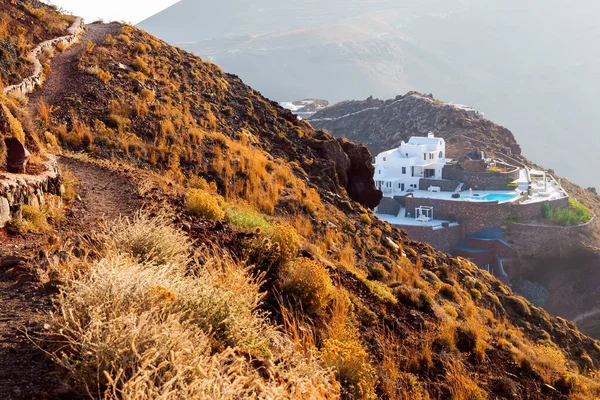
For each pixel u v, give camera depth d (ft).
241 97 105.81
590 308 217.36
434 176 283.38
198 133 73.56
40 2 119.55
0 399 12.82
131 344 13.33
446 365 33.06
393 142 416.26
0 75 68.13
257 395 14.28
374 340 32.04
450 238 230.07
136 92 81.20
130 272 17.30
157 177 52.13
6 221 26.91
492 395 33.09
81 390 13.47
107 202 37.55
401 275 54.60
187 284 18.99
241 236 35.01
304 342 25.34
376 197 99.40
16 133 33.63
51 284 19.69
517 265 222.89
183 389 12.37
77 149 57.52
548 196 262.26
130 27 121.70
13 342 15.65
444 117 410.52
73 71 82.74
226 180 64.80
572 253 228.22
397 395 27.58
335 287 34.76
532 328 67.15
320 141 97.40
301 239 46.44
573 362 58.49
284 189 72.49
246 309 19.85
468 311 53.67
